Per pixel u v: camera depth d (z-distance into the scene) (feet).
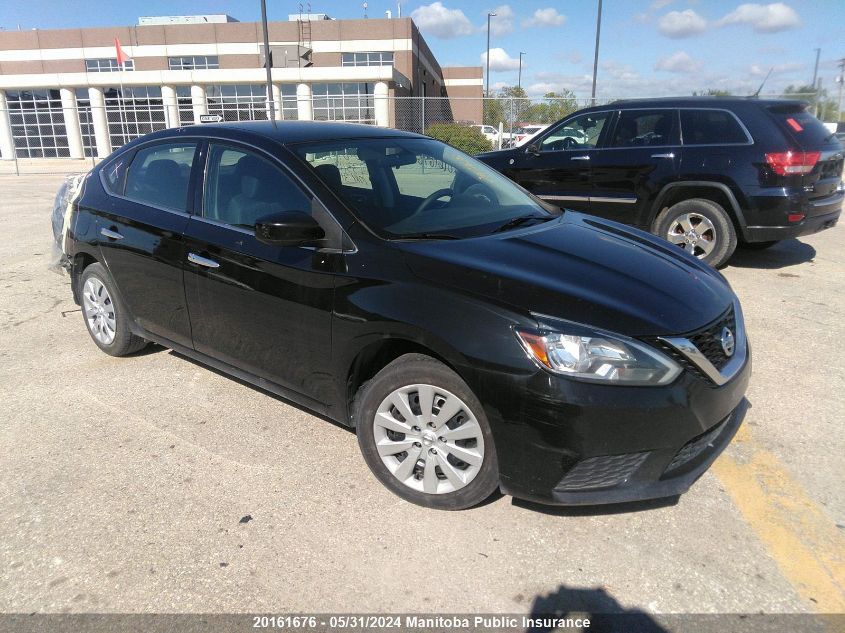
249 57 128.77
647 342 7.79
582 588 7.59
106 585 7.63
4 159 115.55
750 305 18.22
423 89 151.94
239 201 11.00
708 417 8.14
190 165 12.00
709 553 8.17
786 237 20.63
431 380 8.58
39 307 18.52
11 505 9.14
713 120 21.29
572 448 7.66
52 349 15.20
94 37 130.00
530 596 7.48
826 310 17.74
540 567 7.92
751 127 20.53
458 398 8.38
